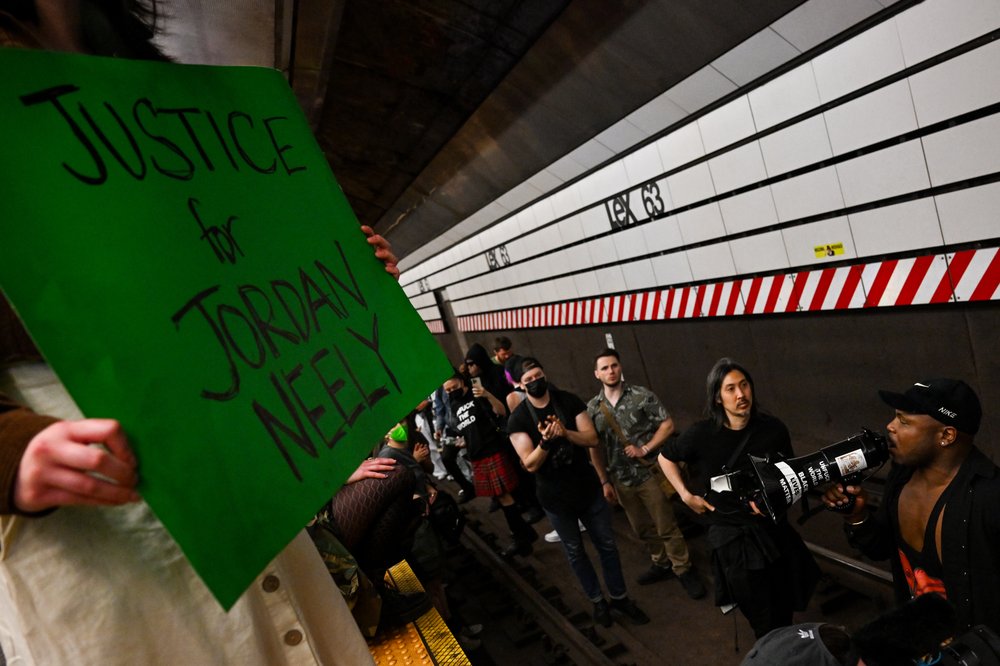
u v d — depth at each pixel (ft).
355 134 35.96
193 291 2.95
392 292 4.40
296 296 3.59
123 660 2.78
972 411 8.18
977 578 8.10
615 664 15.96
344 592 8.25
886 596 15.35
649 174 24.90
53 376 2.84
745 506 11.30
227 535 2.55
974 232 15.39
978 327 16.12
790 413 23.13
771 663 5.37
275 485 2.86
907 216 16.70
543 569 22.71
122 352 2.51
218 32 14.10
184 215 3.10
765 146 19.70
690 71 20.13
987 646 5.46
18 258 2.36
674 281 26.53
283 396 3.16
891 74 15.60
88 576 2.77
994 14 13.32
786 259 20.80
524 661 17.44
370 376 3.81
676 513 22.21
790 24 16.80
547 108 26.09
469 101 28.84
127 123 3.04
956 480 8.27
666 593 18.95
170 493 2.42
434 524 17.12
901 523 9.07
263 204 3.68
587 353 36.24
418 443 19.38
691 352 27.32
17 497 2.14
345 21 24.61
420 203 43.86
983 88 14.07
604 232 29.50
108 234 2.69
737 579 12.59
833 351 20.45
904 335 18.04
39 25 3.10
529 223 35.17
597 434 18.31
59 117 2.74
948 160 15.29
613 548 17.88
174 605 2.94
